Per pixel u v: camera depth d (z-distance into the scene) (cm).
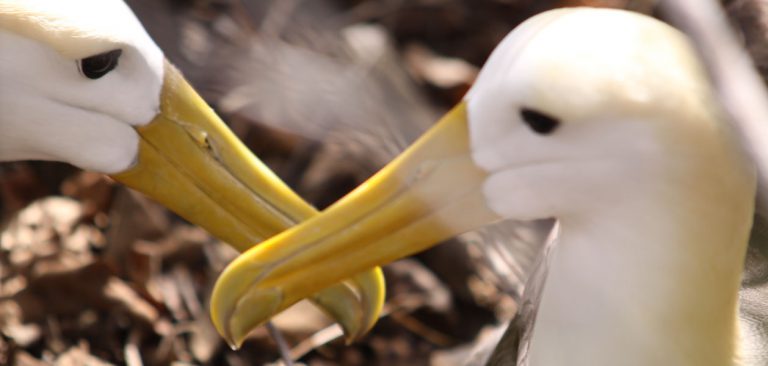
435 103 816
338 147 730
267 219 545
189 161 537
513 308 696
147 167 536
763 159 525
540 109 402
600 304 425
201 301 700
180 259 713
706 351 430
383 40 788
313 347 689
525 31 418
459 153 429
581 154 406
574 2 848
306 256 456
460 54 851
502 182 424
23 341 672
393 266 720
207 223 548
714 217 409
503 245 677
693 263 413
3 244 713
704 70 450
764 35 689
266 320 473
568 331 435
